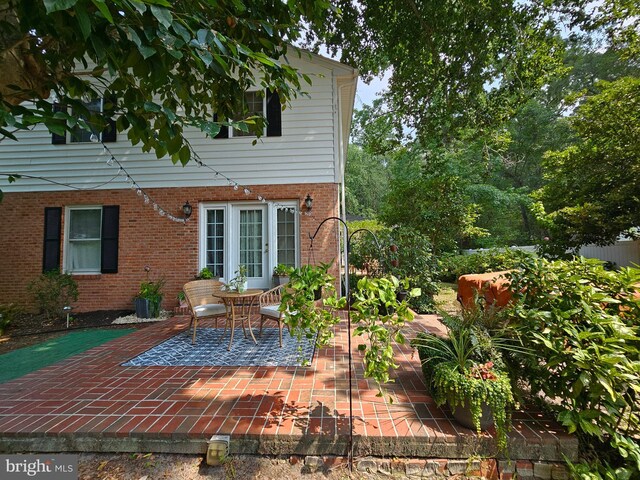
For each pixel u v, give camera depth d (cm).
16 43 244
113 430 221
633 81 802
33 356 414
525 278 263
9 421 233
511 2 594
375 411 246
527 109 1705
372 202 2956
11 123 166
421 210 984
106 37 187
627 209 800
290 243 695
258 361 366
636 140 783
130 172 702
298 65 684
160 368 345
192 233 692
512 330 249
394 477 207
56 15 171
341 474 207
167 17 157
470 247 1883
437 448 212
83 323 607
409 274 700
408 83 845
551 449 209
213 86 340
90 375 325
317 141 687
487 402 204
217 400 265
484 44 657
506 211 1873
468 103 799
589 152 866
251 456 216
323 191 683
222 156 696
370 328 213
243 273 538
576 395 202
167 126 231
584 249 1159
